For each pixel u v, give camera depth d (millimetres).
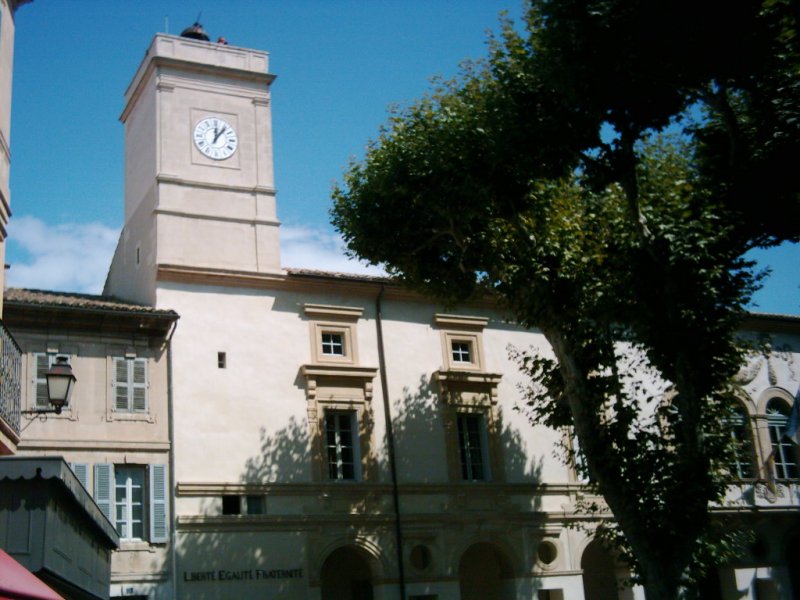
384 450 32812
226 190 33188
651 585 22375
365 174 27391
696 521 22172
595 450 23844
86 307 28969
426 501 32875
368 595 32906
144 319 29891
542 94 21797
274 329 32375
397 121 26750
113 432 28891
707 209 22172
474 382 34969
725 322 22562
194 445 29797
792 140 20781
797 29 18438
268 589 29375
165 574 28172
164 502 28859
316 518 30734
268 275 32531
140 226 33750
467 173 24219
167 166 32531
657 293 22766
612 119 21109
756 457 39531
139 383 29703
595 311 24031
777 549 38969
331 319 33438
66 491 13688
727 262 22922
